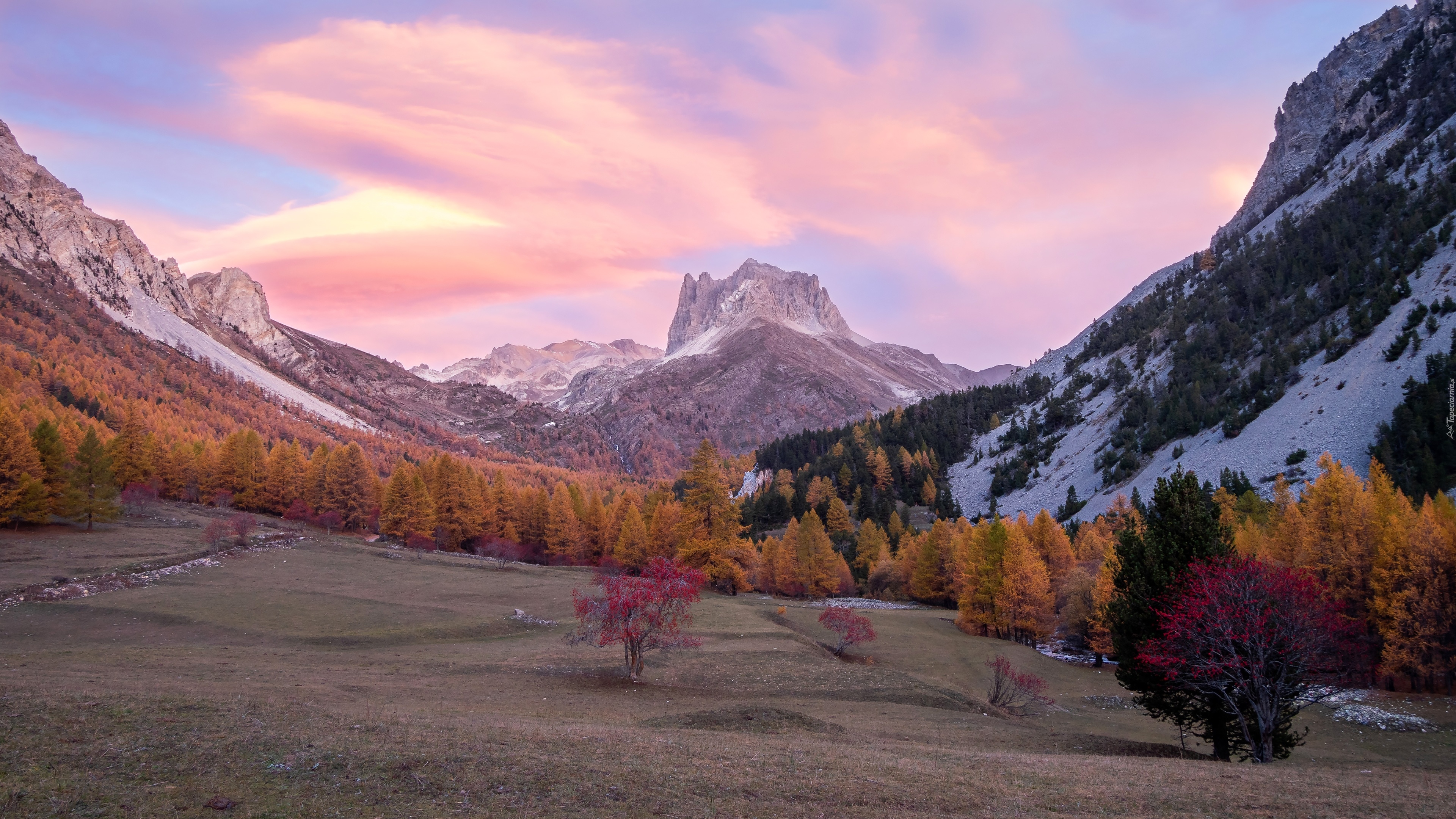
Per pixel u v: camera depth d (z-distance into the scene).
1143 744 35.22
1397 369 130.38
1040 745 34.03
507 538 132.12
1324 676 33.47
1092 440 195.25
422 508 122.38
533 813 15.97
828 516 162.12
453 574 92.81
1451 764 37.62
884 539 133.50
